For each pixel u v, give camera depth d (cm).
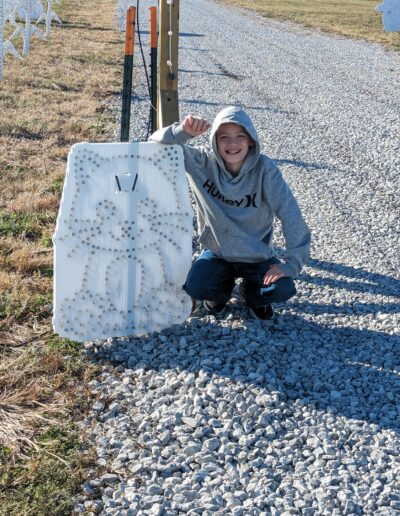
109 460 339
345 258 612
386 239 667
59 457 337
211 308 475
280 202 430
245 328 461
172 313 455
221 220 440
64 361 419
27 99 1166
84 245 426
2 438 350
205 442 351
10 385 392
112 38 2153
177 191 433
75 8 3031
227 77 1644
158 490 320
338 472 336
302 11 3703
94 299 436
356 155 999
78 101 1191
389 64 1989
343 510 312
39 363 413
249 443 353
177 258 445
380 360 439
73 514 305
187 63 1817
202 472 331
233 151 418
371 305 519
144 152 425
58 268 426
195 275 444
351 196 802
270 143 1041
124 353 433
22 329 454
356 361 438
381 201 788
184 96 1376
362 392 406
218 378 403
